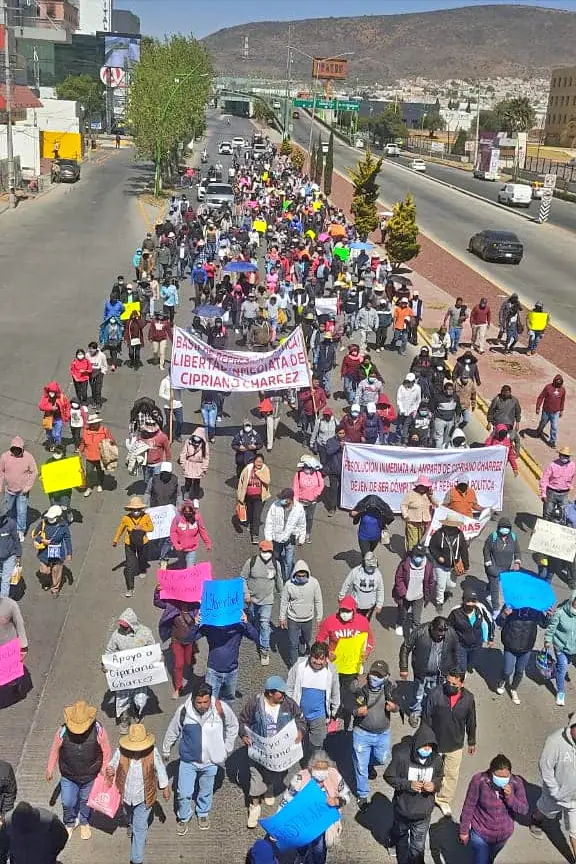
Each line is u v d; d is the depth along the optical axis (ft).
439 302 107.55
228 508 48.85
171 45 223.51
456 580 42.73
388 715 27.78
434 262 135.64
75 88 374.22
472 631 32.09
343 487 46.96
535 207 224.53
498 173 311.88
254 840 26.53
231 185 195.31
